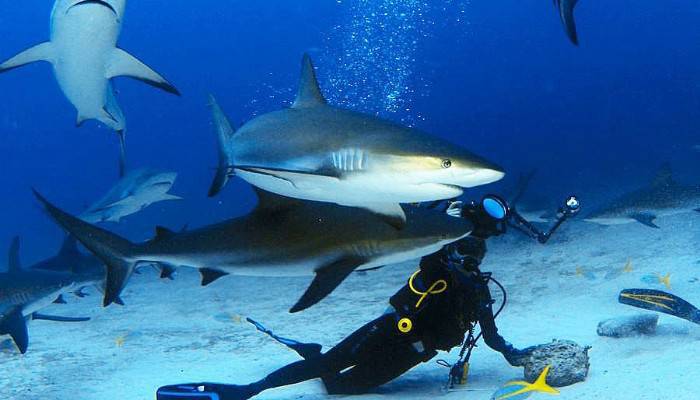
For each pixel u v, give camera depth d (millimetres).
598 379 4723
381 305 8961
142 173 10836
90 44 6992
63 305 11234
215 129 4668
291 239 4207
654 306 5797
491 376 5461
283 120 3799
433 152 2975
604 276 8484
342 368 5273
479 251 4867
